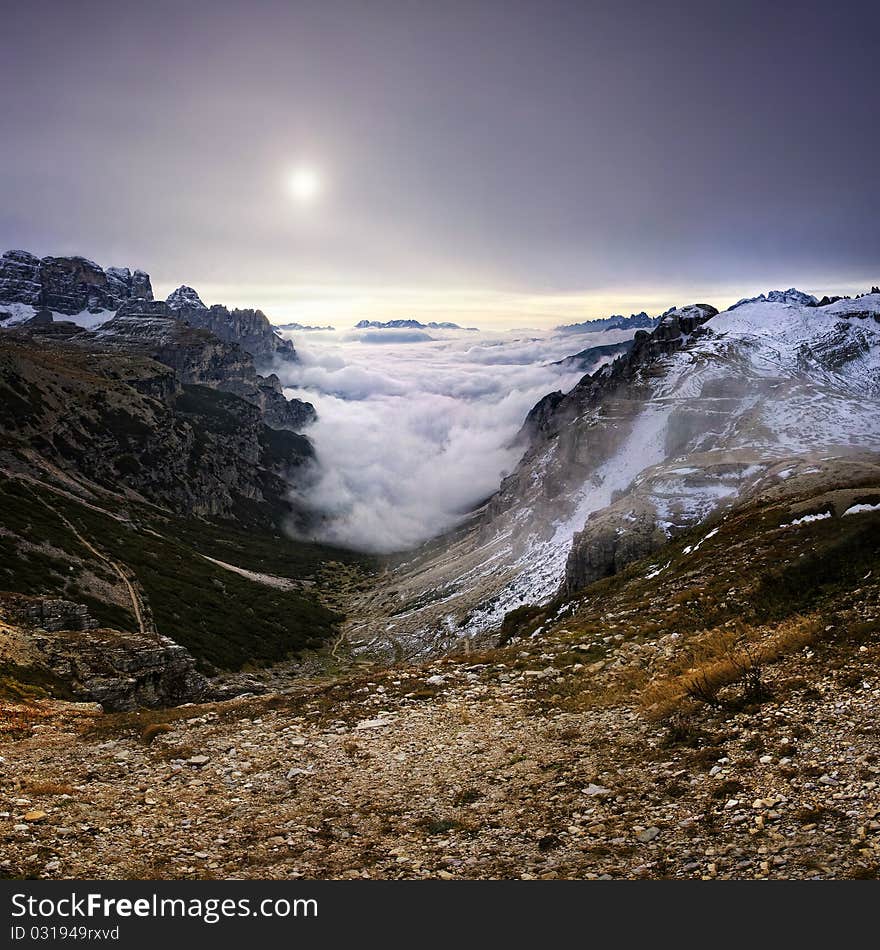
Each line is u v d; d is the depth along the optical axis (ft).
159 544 615.57
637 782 54.80
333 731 80.64
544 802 54.70
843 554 93.91
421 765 67.67
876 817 40.83
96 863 49.16
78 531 510.99
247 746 77.41
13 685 134.21
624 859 43.70
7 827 54.85
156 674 185.16
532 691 90.17
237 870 47.80
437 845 49.73
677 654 90.79
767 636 82.12
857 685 58.70
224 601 527.40
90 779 68.85
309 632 552.00
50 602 205.87
